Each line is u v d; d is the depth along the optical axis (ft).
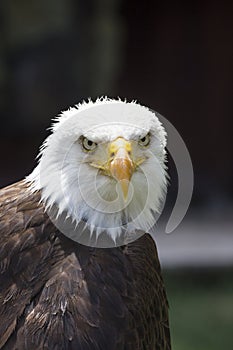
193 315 47.11
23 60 73.46
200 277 51.78
